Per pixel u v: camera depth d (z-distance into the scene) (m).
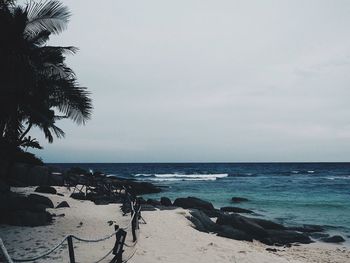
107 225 13.86
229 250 12.26
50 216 13.80
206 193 43.03
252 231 18.09
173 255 10.70
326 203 33.03
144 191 42.50
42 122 15.63
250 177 79.19
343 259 13.88
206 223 19.08
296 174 93.44
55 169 44.12
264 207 30.50
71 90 14.51
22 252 9.16
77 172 48.09
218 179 71.50
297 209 29.28
